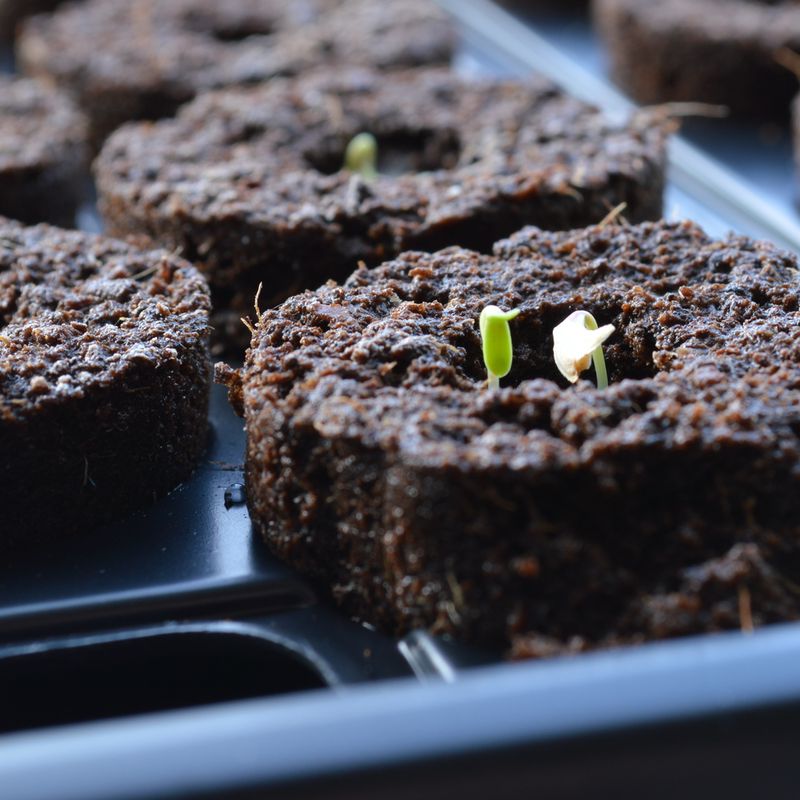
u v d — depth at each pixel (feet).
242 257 0.46
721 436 0.36
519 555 0.36
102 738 0.31
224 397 0.46
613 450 0.36
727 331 0.40
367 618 0.39
